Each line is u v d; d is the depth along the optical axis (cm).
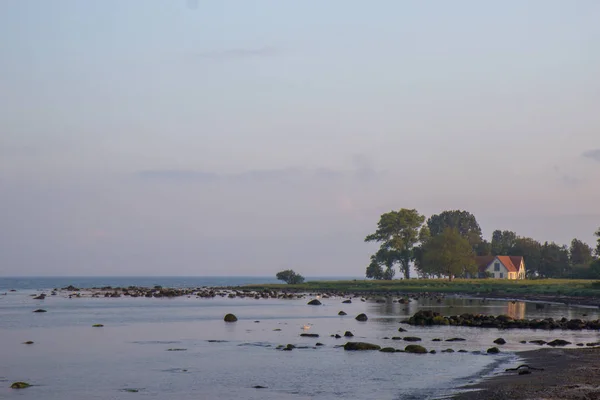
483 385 3078
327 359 4128
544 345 4778
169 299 12612
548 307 9531
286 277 19462
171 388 3197
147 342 5116
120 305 10300
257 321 7144
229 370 3722
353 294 14400
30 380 3425
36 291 16925
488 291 13688
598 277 17275
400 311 8756
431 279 17988
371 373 3566
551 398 2666
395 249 18138
